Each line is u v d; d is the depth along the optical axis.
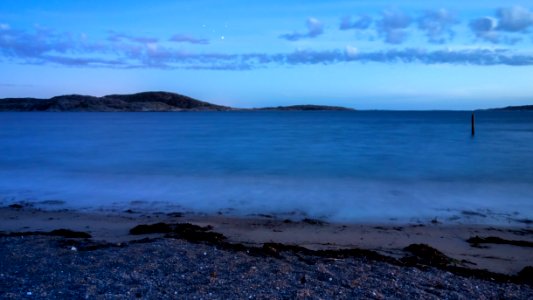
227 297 6.79
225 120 124.19
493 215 13.91
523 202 15.73
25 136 54.38
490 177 21.58
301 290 7.12
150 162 27.66
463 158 29.73
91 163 27.28
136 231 11.41
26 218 13.35
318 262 8.77
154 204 15.39
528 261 9.50
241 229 12.09
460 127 77.62
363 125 87.56
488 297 7.20
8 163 27.41
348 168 24.80
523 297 7.25
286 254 9.29
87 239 10.47
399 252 9.93
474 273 8.44
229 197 16.45
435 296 7.11
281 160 28.45
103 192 17.53
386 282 7.68
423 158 29.64
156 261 8.53
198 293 6.92
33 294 6.80
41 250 9.29
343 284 7.52
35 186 18.92
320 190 17.86
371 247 10.41
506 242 10.85
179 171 23.61
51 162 27.95
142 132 62.84
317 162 27.42
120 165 26.30
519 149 36.03
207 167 25.23
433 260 9.27
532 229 12.41
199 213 14.12
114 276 7.65
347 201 15.80
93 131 65.88
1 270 7.99
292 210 14.48
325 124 92.81
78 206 15.14
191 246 9.71
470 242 10.94
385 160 28.42
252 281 7.54
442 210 14.52
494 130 66.75
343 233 11.75
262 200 15.94
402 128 73.50
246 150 35.12
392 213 14.11
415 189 18.17
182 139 47.94
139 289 7.04
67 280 7.43
